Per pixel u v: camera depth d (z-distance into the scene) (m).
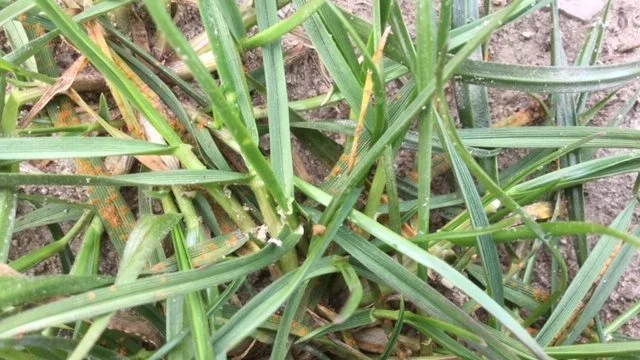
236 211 0.16
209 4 0.14
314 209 0.16
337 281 0.17
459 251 0.17
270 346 0.17
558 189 0.17
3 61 0.15
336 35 0.15
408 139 0.17
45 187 0.19
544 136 0.16
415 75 0.14
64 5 0.18
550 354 0.15
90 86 0.18
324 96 0.18
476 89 0.18
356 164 0.16
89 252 0.16
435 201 0.17
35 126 0.18
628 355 0.15
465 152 0.11
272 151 0.14
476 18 0.18
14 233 0.19
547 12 0.20
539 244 0.17
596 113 0.19
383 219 0.17
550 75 0.15
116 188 0.17
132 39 0.19
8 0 0.17
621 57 0.20
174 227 0.15
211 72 0.19
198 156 0.17
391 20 0.15
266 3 0.16
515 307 0.18
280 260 0.16
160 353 0.13
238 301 0.17
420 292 0.14
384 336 0.17
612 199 0.19
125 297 0.12
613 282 0.17
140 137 0.17
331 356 0.17
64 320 0.11
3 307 0.11
